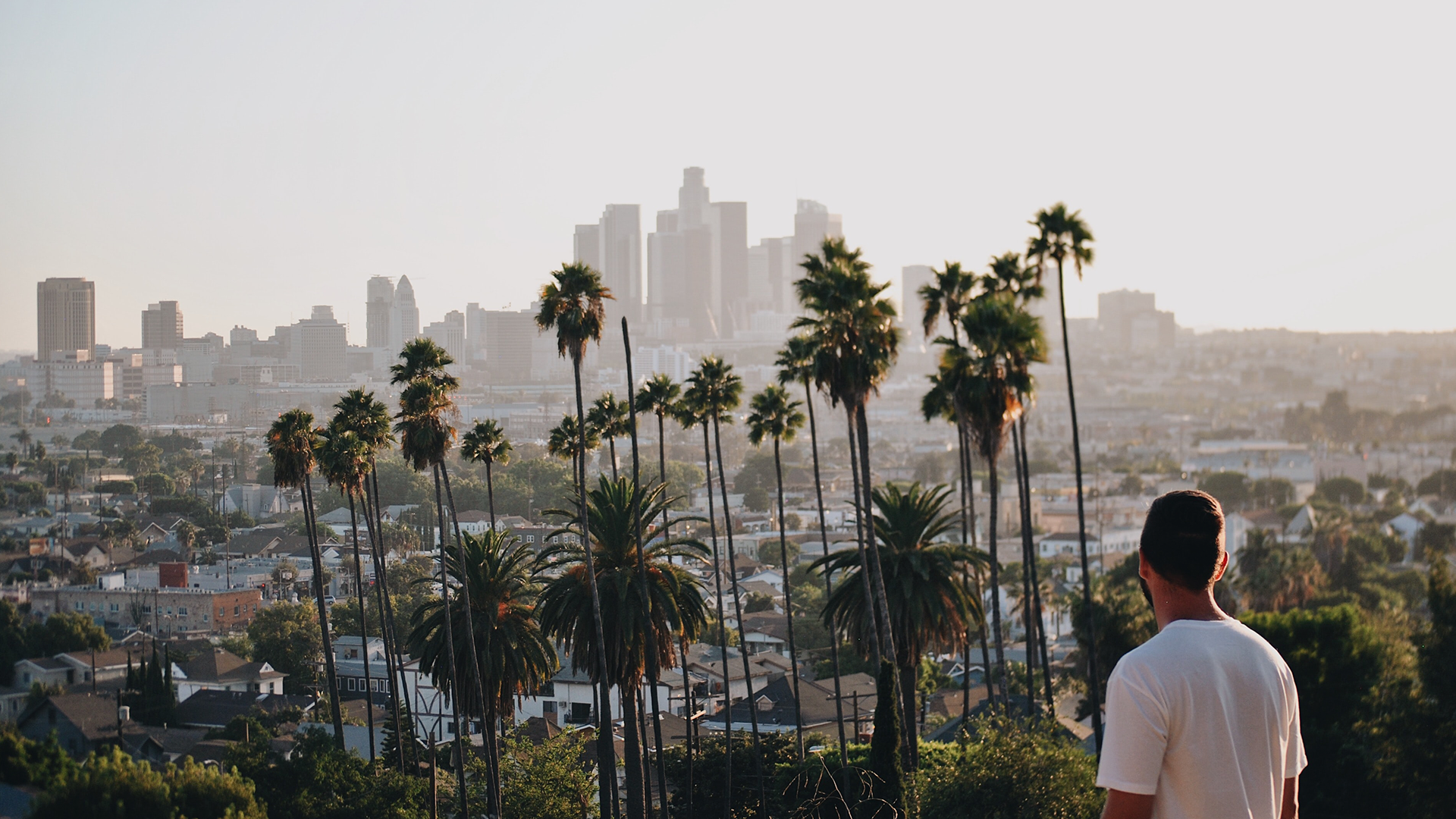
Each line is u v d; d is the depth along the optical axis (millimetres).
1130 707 5684
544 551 47656
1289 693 5859
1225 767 5566
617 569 47000
